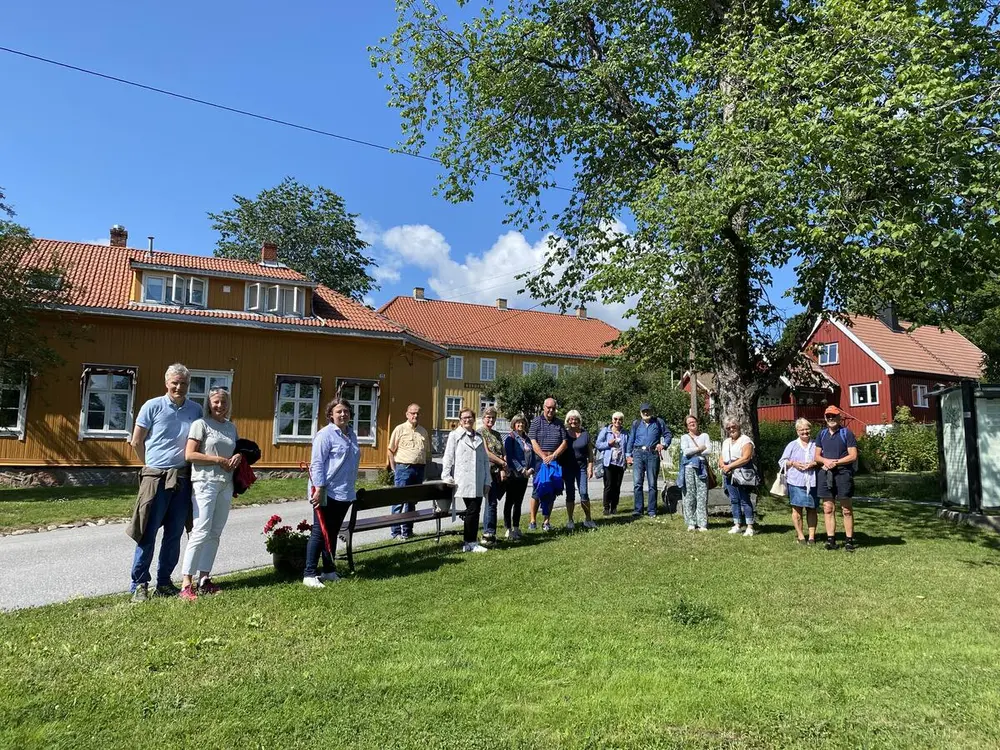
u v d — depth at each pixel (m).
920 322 11.37
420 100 13.20
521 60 12.79
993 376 30.72
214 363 18.12
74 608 5.58
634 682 4.05
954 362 39.19
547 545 8.32
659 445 10.98
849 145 8.00
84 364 17.03
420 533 9.47
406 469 9.05
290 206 40.78
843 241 9.13
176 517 6.07
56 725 3.43
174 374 6.03
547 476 9.33
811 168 8.35
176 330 17.86
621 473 11.39
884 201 8.46
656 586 6.45
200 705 3.70
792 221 9.34
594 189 13.80
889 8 8.12
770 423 24.31
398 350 20.17
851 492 8.34
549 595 6.09
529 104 13.55
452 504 8.56
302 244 40.84
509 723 3.51
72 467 16.88
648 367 14.62
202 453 6.02
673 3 12.85
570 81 13.16
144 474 5.92
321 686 3.94
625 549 8.05
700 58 10.69
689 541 8.57
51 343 16.72
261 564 7.65
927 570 7.22
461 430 8.15
